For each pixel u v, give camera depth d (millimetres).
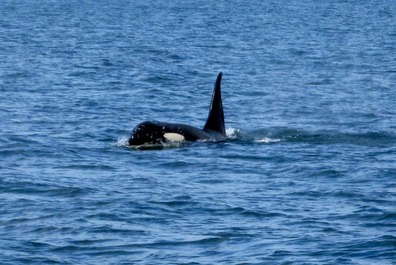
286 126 102625
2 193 68250
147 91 133750
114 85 139875
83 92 130125
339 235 57188
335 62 187750
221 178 74438
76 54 191250
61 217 61750
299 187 71250
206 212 63375
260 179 74375
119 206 64312
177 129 89438
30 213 62656
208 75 158375
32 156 82312
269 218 61781
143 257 53656
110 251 54719
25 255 53812
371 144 91000
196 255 53844
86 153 84375
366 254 52938
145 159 81812
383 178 74438
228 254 53844
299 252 53688
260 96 131875
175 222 60906
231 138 92750
